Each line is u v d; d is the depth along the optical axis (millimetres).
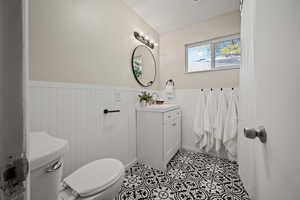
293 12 345
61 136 1021
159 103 2188
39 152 525
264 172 534
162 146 1620
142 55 1976
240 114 1350
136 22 1848
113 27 1472
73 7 1091
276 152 428
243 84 1240
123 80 1619
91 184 813
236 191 1254
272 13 448
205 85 2074
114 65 1489
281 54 400
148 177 1483
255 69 613
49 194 544
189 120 2223
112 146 1465
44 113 927
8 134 215
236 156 1796
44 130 927
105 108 1384
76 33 1115
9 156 216
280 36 404
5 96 212
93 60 1258
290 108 360
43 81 921
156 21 2066
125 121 1646
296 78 337
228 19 1887
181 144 2299
